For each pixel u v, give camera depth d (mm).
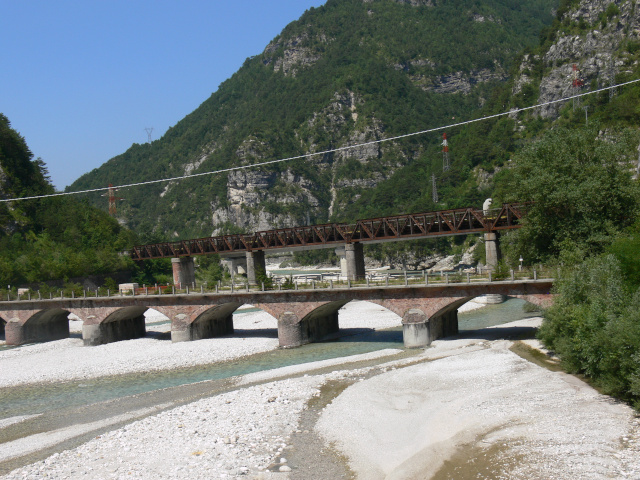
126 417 50938
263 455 36906
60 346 93500
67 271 145000
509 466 31766
